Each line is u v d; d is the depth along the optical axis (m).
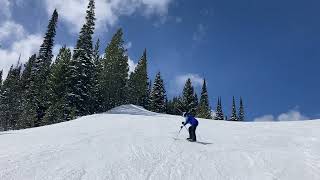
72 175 11.98
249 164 15.51
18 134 22.11
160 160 14.91
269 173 14.38
